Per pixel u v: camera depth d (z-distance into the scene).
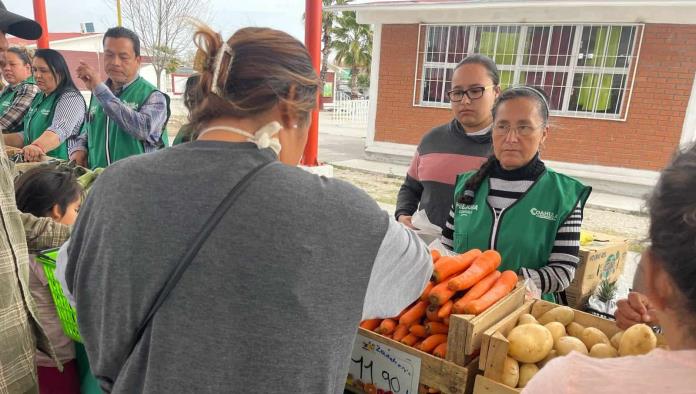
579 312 1.48
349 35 30.89
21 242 1.55
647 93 8.15
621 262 2.65
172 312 0.83
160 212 0.85
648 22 7.90
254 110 0.91
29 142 3.87
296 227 0.84
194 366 0.83
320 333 0.85
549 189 1.83
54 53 3.68
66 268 0.98
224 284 0.83
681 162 0.63
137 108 3.19
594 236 2.71
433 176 2.58
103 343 0.90
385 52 10.27
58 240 1.86
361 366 1.46
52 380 1.85
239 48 0.92
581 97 8.73
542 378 0.75
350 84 32.00
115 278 0.87
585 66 8.59
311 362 0.85
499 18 8.97
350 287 0.88
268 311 0.83
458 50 9.59
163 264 0.84
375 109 10.70
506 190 1.91
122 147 3.28
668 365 0.63
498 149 1.89
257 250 0.83
